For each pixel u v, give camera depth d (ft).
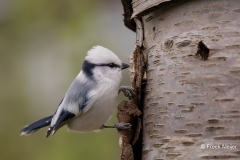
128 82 42.50
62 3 44.34
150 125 24.54
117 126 25.59
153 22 25.46
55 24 44.32
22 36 45.32
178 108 22.66
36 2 44.65
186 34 23.07
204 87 21.98
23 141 40.60
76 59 42.01
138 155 26.18
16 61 44.88
